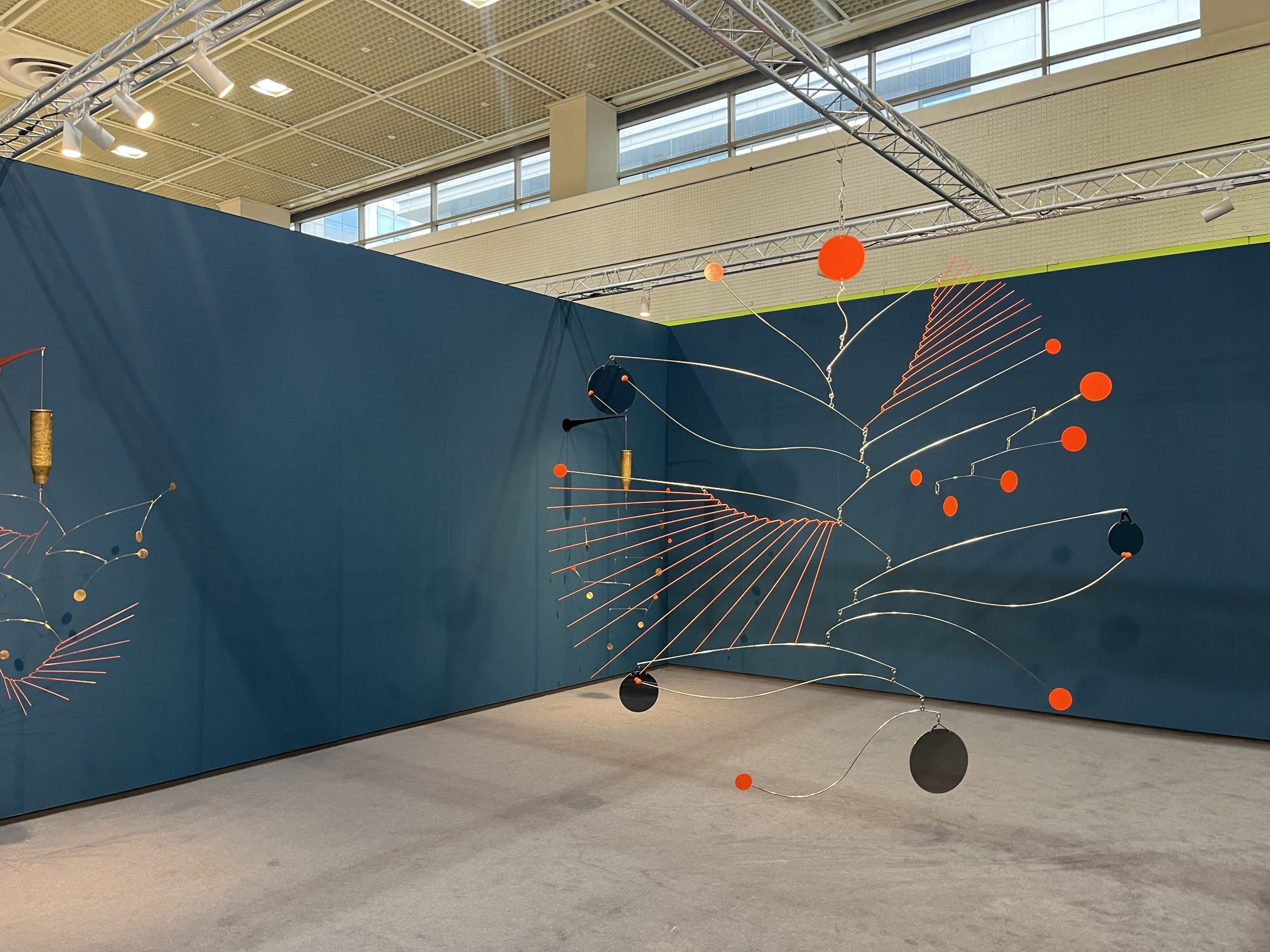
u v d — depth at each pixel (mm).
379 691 4867
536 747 4590
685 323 7023
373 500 4867
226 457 4227
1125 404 5219
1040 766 4301
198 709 4086
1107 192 5863
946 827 3459
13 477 3545
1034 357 5516
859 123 6742
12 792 3516
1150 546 5109
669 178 7699
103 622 3783
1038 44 6613
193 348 4117
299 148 9055
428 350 5199
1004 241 6199
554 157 8352
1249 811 3662
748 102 7871
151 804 3705
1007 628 5535
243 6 3865
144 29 4234
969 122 6387
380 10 6512
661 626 6945
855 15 6965
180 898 2807
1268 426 4820
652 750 4539
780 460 6500
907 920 2670
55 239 3691
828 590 6238
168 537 4004
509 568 5672
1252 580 4832
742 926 2625
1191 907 2771
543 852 3186
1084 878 2986
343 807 3676
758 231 7238
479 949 2484
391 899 2801
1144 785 4004
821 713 5371
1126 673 5148
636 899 2803
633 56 7375
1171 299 5109
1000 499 5598
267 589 4367
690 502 6930
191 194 10391
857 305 6207
